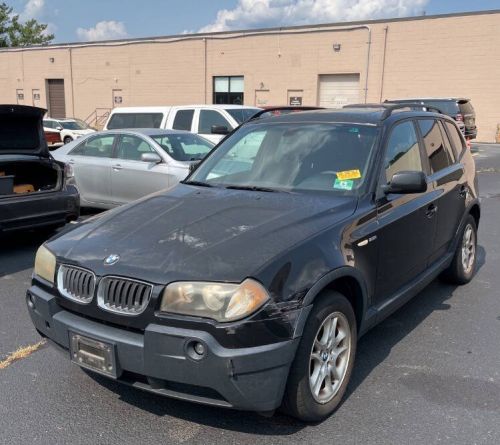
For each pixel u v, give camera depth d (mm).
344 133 4086
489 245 7281
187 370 2637
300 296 2752
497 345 4125
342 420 3090
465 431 2980
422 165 4457
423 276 4348
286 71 31188
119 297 2824
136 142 8656
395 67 28234
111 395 3361
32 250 6938
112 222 3455
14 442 2891
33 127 6961
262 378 2633
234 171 4289
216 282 2660
